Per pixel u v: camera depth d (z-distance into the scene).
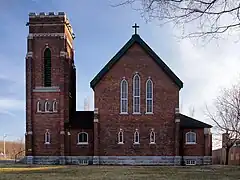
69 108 57.50
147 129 53.44
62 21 57.47
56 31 57.50
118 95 53.91
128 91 54.00
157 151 53.00
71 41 63.56
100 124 53.59
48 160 55.31
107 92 53.94
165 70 53.97
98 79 53.91
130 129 53.47
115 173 33.25
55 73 57.03
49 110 56.28
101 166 47.59
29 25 57.66
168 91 53.84
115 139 53.31
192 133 54.22
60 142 55.31
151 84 54.06
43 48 57.41
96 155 52.91
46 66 57.28
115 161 52.91
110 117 53.62
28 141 55.62
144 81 54.06
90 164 54.00
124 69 54.25
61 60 57.00
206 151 53.75
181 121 55.03
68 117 56.28
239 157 64.88
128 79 54.12
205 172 35.34
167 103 53.72
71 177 28.75
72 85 62.56
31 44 57.38
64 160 54.75
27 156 55.44
